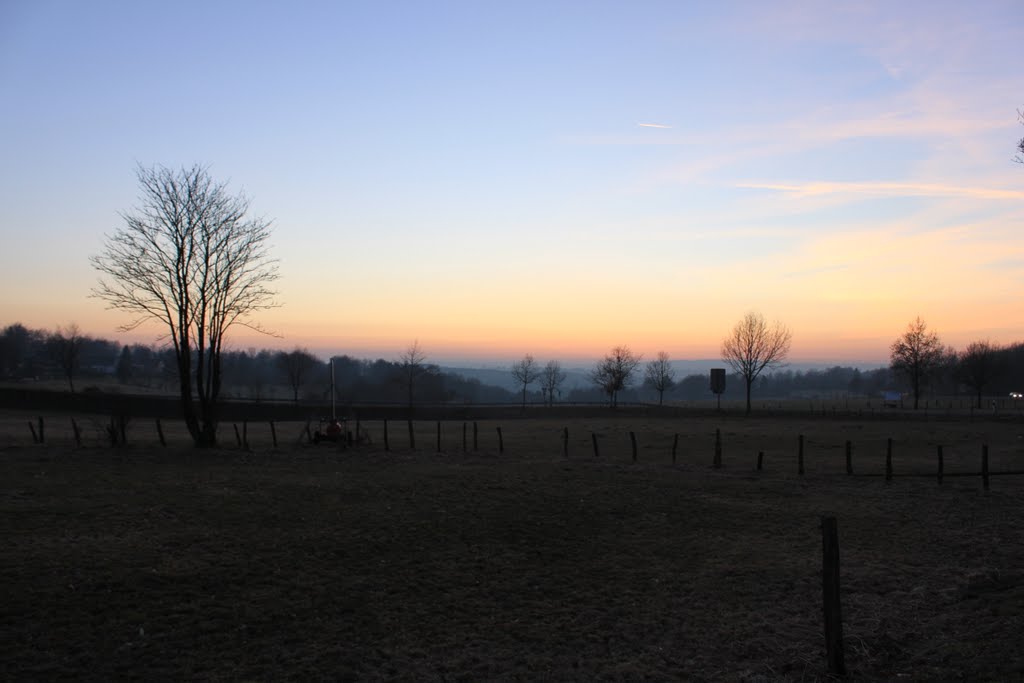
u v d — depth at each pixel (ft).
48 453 93.61
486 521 57.47
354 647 32.09
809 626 34.63
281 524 54.70
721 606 38.40
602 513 61.82
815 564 46.62
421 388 331.57
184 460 90.74
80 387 297.53
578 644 32.91
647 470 87.10
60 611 35.04
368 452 103.45
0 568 40.96
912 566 45.96
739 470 88.84
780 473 86.17
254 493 67.00
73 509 57.57
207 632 33.40
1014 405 278.87
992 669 25.55
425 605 38.19
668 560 47.98
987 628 30.83
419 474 80.84
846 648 30.78
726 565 46.60
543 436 146.41
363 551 48.01
